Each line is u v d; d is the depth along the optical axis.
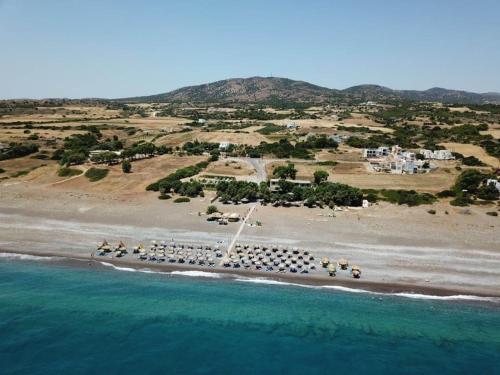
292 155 179.00
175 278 64.50
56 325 51.97
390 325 52.69
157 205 104.50
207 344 49.00
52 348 47.66
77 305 56.44
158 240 79.31
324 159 173.38
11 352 46.78
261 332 51.28
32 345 48.09
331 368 45.31
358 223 90.19
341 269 67.00
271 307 56.56
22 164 150.88
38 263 69.50
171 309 55.91
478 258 71.75
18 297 58.25
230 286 62.06
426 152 171.38
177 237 80.81
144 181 127.94
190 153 181.50
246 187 112.88
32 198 110.44
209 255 70.12
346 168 153.25
